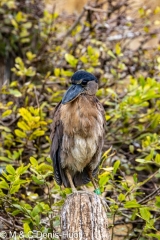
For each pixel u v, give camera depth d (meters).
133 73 13.16
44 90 12.86
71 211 7.84
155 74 12.73
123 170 11.70
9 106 12.09
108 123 12.05
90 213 7.81
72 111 9.86
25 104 11.41
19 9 15.09
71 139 9.85
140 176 11.72
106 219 7.86
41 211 8.84
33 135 10.59
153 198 9.97
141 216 8.95
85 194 8.11
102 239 7.62
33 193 10.40
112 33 14.58
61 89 12.92
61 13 15.53
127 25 13.77
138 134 11.78
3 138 12.06
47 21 14.42
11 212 9.74
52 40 14.16
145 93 10.73
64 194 9.16
